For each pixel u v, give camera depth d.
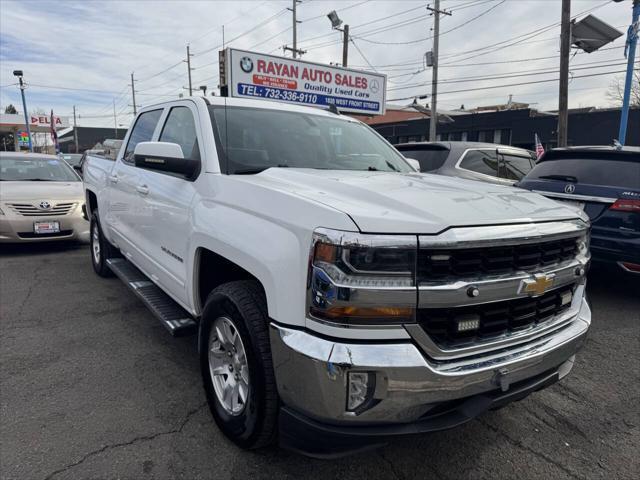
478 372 1.92
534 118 30.33
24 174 7.84
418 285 1.79
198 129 3.04
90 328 4.04
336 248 1.76
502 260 1.97
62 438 2.50
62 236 7.09
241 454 2.41
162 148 2.86
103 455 2.37
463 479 2.33
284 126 3.34
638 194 4.72
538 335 2.22
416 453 2.52
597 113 27.50
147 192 3.52
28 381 3.10
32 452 2.38
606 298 5.39
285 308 1.93
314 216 1.90
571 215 2.39
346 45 28.47
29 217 6.82
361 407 1.80
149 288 3.85
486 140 33.41
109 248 5.20
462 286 1.84
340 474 2.31
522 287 2.02
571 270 2.33
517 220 2.04
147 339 3.83
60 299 4.80
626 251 4.79
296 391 1.90
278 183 2.40
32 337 3.82
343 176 2.68
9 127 44.12
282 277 1.94
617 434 2.76
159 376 3.21
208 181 2.72
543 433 2.75
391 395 1.79
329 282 1.77
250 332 2.15
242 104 3.37
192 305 2.83
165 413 2.77
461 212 1.98
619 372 3.57
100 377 3.18
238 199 2.39
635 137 26.27
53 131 28.92
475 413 1.97
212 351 2.57
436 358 1.87
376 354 1.75
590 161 5.23
